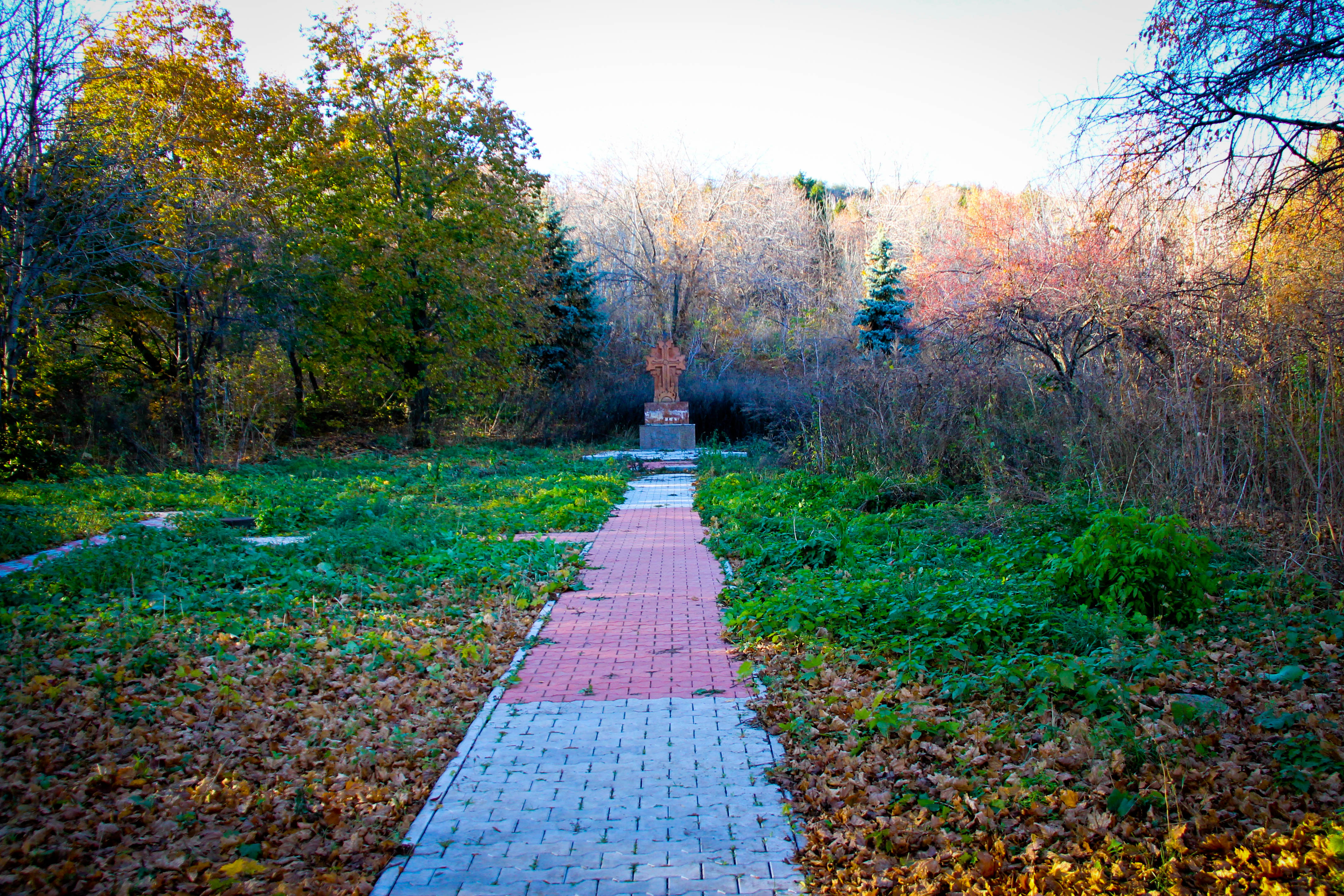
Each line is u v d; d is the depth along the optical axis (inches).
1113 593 278.4
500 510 590.9
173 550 412.8
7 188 573.3
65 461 772.6
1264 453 374.0
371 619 308.0
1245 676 223.6
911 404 636.7
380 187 1063.6
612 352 1696.6
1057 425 547.5
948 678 225.0
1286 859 137.5
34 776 177.8
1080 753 177.8
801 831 159.2
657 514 599.5
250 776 183.9
